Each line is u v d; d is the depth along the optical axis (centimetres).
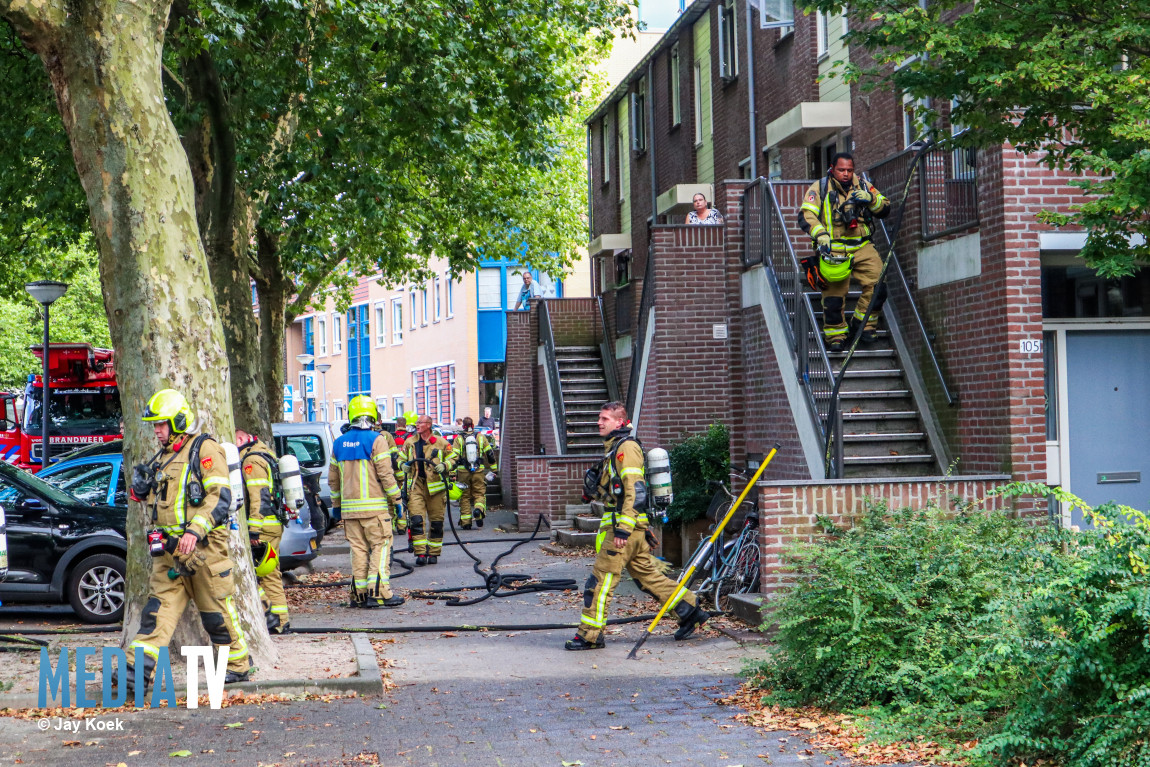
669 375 1727
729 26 2384
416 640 1052
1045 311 1163
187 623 837
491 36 1586
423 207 2295
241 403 1466
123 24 832
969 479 1022
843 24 1817
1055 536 640
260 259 2248
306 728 703
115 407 2741
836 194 1205
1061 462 1159
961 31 797
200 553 776
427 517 1709
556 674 881
